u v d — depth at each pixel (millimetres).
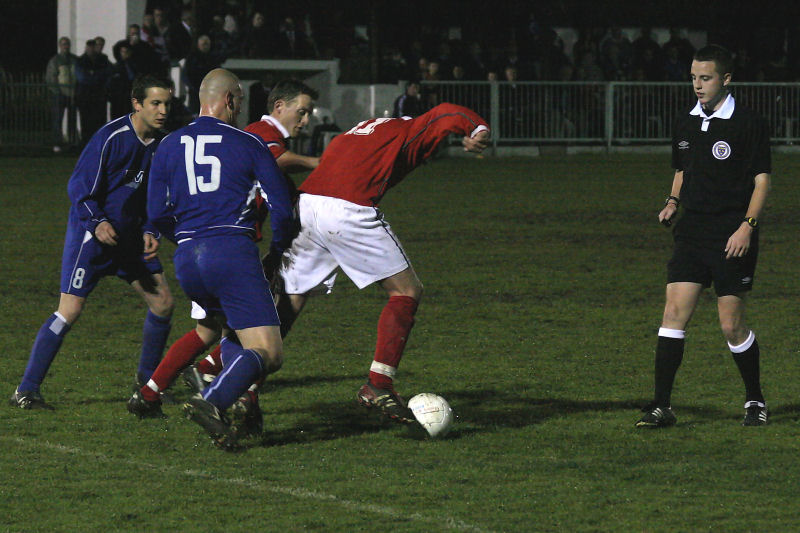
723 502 11055
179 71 57344
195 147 12750
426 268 26453
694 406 14766
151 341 14805
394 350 13703
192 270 12703
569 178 48000
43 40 78938
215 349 15117
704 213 13742
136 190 14438
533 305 22078
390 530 10281
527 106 59031
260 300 12680
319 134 54469
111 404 14797
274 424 13930
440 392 15555
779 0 69875
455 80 57875
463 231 32625
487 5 65750
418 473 11945
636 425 13758
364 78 61031
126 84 53469
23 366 16828
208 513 10703
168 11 61250
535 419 14180
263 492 11305
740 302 13711
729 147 13516
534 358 17625
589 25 68812
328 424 13945
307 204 13938
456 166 53531
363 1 65438
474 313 21250
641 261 27594
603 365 17156
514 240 30984
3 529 10266
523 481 11688
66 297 14570
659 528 10367
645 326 20094
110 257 14531
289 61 59625
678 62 62156
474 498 11148
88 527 10336
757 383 13938
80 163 14070
